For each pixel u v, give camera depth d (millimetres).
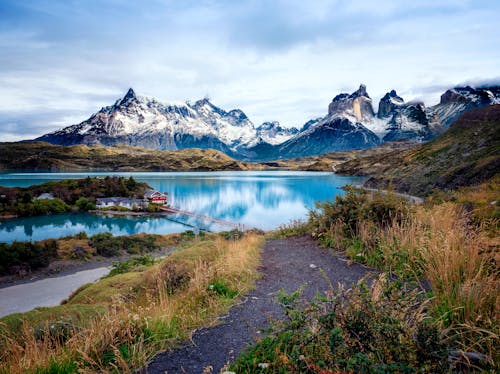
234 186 158375
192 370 3521
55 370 3654
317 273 7211
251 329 4500
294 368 2916
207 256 9273
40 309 6164
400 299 3385
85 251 42156
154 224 78250
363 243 8453
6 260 36500
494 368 2752
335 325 3070
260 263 8672
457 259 4980
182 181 193125
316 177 190500
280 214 77312
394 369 2445
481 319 3396
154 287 7879
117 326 4426
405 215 9047
